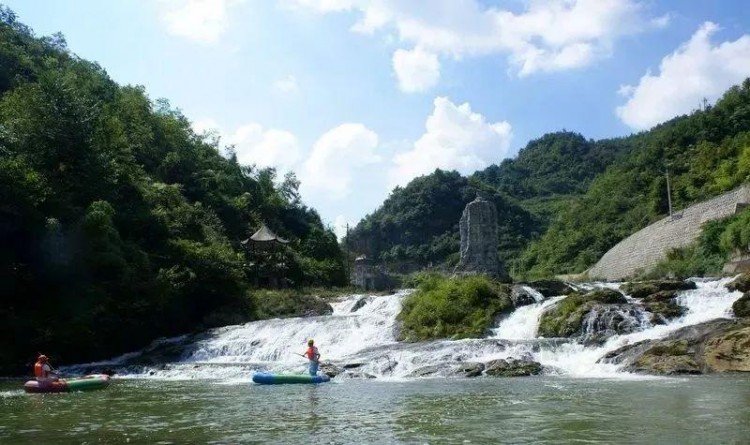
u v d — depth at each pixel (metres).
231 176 74.44
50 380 19.77
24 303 32.59
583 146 164.38
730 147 66.88
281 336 32.75
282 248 57.25
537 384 18.11
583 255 80.12
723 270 35.94
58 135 39.78
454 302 30.94
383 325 32.38
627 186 89.19
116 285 34.56
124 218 42.16
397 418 12.65
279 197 77.81
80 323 31.73
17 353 29.97
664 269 42.09
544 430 10.88
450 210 111.81
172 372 26.00
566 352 23.36
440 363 22.88
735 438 9.80
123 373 26.81
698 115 88.31
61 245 32.41
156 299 36.22
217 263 42.53
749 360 19.55
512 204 118.56
